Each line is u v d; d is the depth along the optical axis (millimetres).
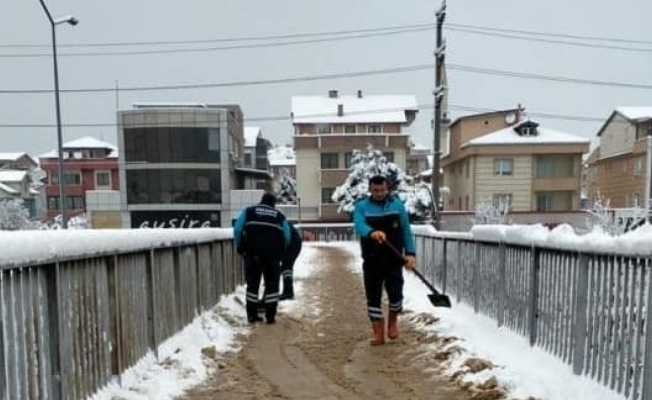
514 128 35312
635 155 35719
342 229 33094
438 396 3951
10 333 2711
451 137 39875
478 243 6105
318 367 4746
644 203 32562
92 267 3594
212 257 6840
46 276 3059
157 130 36219
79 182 51969
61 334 3152
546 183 33969
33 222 33562
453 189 40188
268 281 6605
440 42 14164
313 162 40594
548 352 4273
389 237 5508
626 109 37812
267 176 45469
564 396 3570
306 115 43750
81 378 3406
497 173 34062
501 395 3777
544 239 4305
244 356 5109
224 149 36750
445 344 5117
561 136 34656
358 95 47438
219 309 6793
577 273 3854
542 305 4402
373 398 3961
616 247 3301
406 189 32500
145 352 4445
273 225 6641
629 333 3246
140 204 36469
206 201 36750
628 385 3234
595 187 43000
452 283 7355
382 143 40406
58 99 20719
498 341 4977
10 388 2701
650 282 3012
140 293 4387
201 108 37375
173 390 4043
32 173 60094
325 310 7465
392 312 5582
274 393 4086
